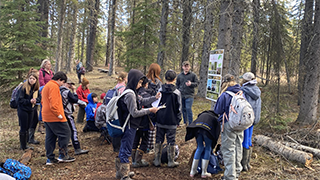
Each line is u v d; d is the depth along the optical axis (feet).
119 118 10.57
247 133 12.16
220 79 15.66
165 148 13.94
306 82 20.44
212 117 11.78
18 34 31.24
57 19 76.64
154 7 36.22
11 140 18.44
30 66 32.17
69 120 15.08
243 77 12.33
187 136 12.05
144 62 35.78
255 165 13.37
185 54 40.29
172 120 12.78
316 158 13.75
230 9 17.31
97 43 106.93
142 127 11.65
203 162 11.73
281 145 14.67
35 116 17.65
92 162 14.35
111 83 51.26
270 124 17.62
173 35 37.70
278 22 25.13
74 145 15.62
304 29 32.83
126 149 10.81
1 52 30.30
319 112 25.03
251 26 23.31
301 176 11.57
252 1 21.65
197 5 29.07
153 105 12.78
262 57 28.09
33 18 34.76
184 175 12.30
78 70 51.62
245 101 10.13
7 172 9.78
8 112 28.78
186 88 20.04
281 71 26.73
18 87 15.88
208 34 26.81
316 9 20.02
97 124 17.92
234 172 10.59
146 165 13.44
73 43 72.33
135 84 10.73
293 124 20.54
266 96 21.44
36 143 17.76
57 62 55.42
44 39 34.50
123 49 104.22
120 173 11.53
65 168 13.34
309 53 21.33
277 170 12.51
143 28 35.76
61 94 14.42
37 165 13.67
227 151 10.69
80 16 75.25
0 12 30.48
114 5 66.08
